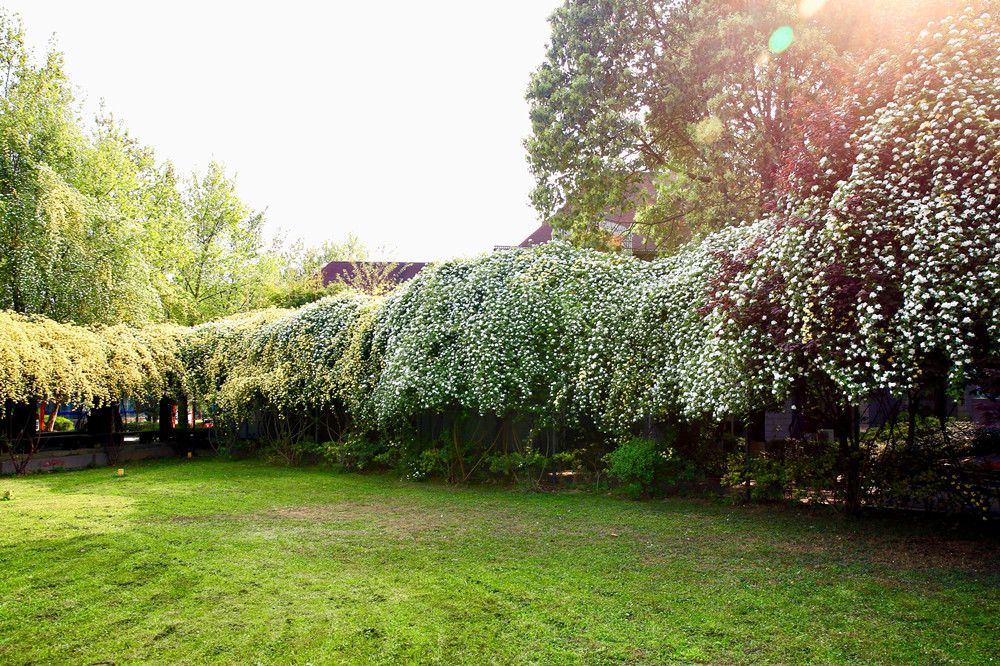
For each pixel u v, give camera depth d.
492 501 7.57
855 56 9.28
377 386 9.30
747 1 10.17
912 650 3.31
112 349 11.05
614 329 7.70
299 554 5.13
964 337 4.15
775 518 6.57
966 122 4.14
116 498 7.73
